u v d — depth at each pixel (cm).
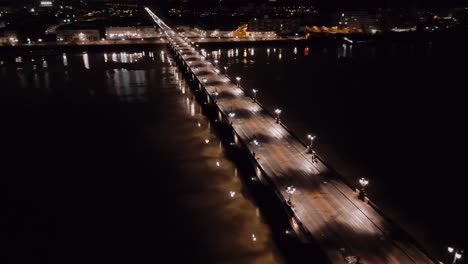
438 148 5428
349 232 2898
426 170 4738
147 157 5231
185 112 7250
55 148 5616
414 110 7438
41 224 3759
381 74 11281
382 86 9581
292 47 17962
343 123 6575
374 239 2816
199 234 3556
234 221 3728
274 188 3503
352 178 4531
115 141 5844
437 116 7006
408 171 4716
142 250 3369
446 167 4816
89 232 3625
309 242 2845
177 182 4516
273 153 4400
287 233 3241
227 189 4331
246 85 9700
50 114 7250
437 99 8275
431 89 9250
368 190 4262
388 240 2806
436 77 10812
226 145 5466
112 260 3256
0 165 5056
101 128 6438
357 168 4791
